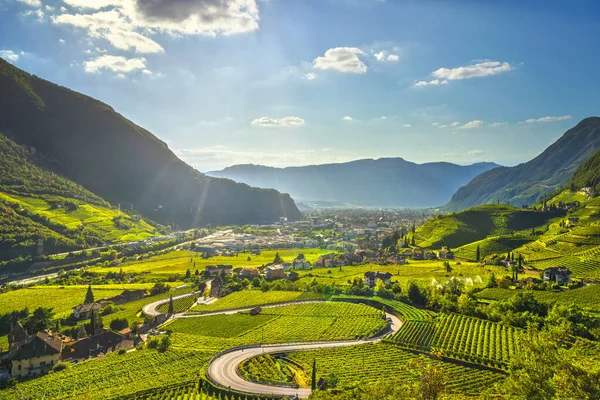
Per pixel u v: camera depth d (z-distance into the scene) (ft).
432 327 533.96
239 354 474.49
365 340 521.65
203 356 474.90
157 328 626.23
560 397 209.15
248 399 354.74
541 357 238.07
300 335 545.03
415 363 290.76
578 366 212.23
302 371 421.59
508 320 527.40
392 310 654.53
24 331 566.36
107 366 465.06
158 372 434.30
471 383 374.84
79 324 651.66
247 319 642.22
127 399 363.97
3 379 449.89
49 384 419.54
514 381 238.89
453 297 641.40
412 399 257.96
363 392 292.61
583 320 491.72
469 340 481.05
